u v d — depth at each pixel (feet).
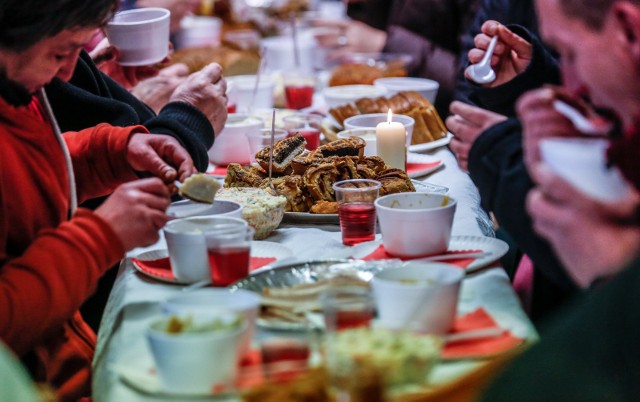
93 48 11.28
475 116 6.60
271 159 7.66
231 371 4.39
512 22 11.88
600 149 4.75
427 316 4.80
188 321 4.52
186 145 8.28
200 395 4.35
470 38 12.23
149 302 5.75
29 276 5.19
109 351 5.22
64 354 6.23
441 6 15.70
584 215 4.73
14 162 5.81
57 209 6.19
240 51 15.07
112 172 7.42
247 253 5.87
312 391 4.09
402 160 8.50
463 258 6.14
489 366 4.42
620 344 3.61
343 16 23.36
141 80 10.62
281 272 5.80
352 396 3.98
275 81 13.91
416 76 15.79
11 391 4.05
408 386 4.24
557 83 8.63
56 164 6.22
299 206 7.59
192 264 5.96
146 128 8.27
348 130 9.36
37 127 6.07
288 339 4.55
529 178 6.08
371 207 6.73
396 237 6.24
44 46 5.57
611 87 4.85
